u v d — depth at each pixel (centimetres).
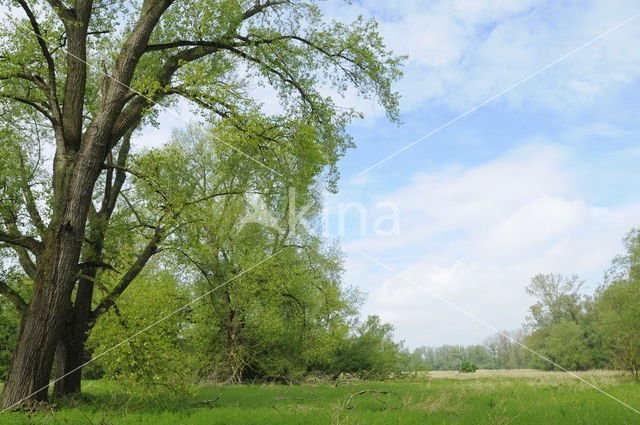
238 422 834
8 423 892
